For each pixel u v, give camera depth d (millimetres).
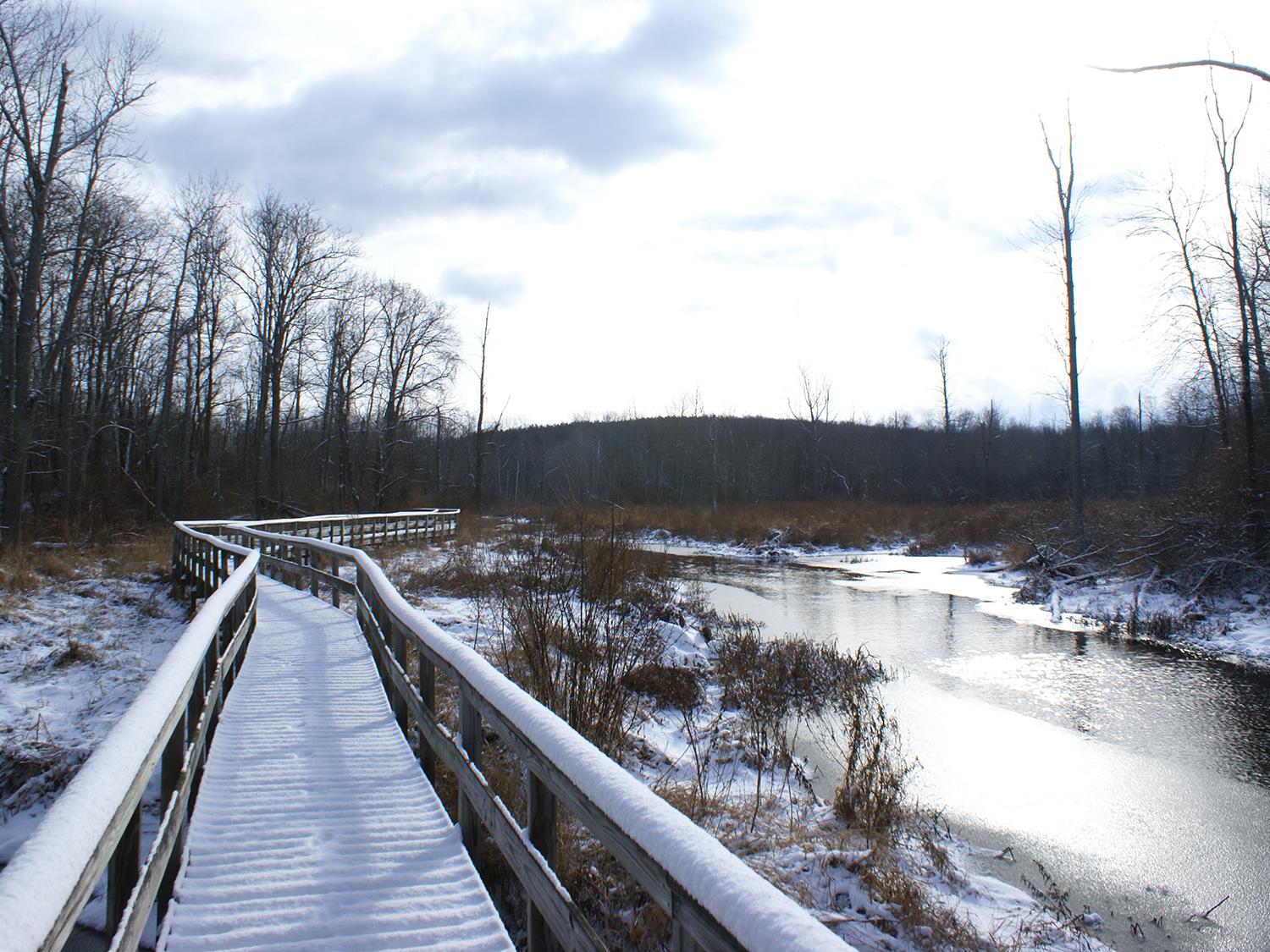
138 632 12188
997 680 11805
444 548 24375
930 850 6164
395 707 6285
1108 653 13461
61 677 9523
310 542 12867
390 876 3734
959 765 8570
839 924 4844
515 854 3129
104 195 23750
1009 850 6668
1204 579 16094
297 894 3557
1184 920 5688
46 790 6816
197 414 36156
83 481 26484
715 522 36562
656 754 7633
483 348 41188
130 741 2469
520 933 4379
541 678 7176
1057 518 24547
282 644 8867
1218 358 19922
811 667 11539
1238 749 9023
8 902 1450
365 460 41125
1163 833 7051
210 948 3107
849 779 7156
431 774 5078
